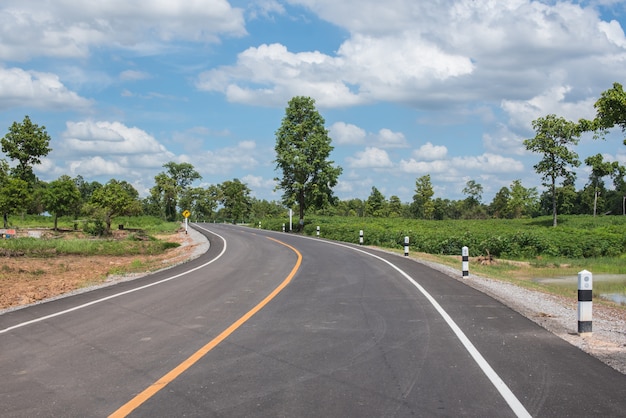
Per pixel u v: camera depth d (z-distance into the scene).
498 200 119.06
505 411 4.74
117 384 5.69
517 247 33.78
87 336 8.21
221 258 24.17
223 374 6.00
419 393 5.25
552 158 66.44
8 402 5.18
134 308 10.87
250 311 10.21
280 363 6.43
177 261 24.53
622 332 8.45
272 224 66.44
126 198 57.25
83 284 16.70
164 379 5.83
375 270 17.77
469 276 17.19
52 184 60.25
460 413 4.70
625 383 5.57
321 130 56.59
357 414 4.68
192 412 4.79
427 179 104.38
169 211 136.88
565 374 5.90
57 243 35.62
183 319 9.50
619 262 30.67
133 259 29.11
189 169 148.75
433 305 10.70
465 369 6.10
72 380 5.88
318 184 55.00
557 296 13.93
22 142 79.56
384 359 6.56
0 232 43.97
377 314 9.73
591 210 120.00
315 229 48.97
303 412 4.74
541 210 128.12
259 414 4.71
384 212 105.75
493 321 9.05
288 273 17.19
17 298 14.12
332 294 12.37
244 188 137.50
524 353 6.85
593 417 4.60
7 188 59.16
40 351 7.31
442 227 58.47
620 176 122.12
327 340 7.66
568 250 34.06
